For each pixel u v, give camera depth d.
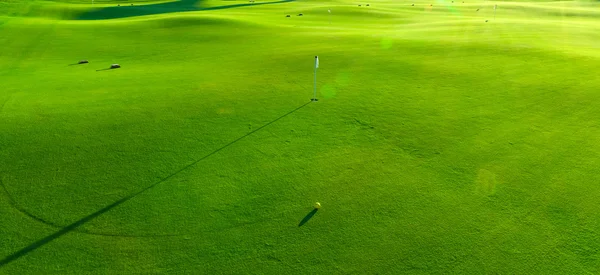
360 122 10.45
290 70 16.20
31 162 8.33
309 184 7.56
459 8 65.06
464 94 12.78
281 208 6.85
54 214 6.67
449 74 15.30
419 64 17.00
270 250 5.91
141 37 27.33
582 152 8.80
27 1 54.94
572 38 25.20
